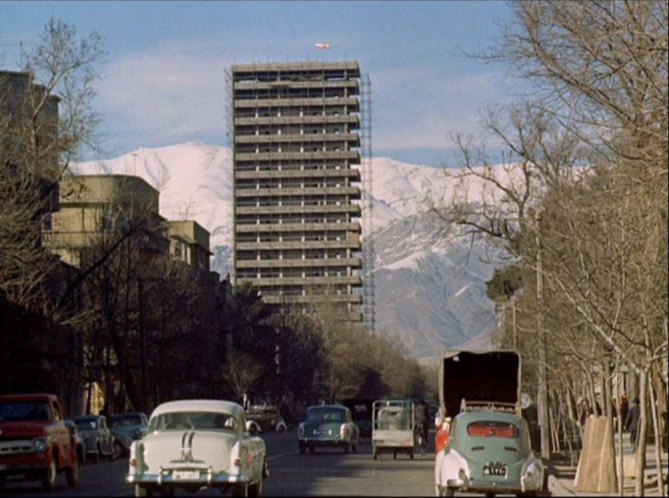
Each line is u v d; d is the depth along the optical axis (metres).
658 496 39.25
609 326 36.88
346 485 44.56
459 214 71.62
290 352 160.25
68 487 43.75
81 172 92.75
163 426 34.97
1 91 72.06
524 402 61.16
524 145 66.50
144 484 33.81
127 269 90.12
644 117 33.25
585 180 48.94
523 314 75.00
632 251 38.31
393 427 69.19
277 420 134.00
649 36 31.22
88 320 82.81
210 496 38.16
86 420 66.50
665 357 38.22
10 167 67.38
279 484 44.94
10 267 65.56
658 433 37.94
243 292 166.75
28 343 73.12
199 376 119.88
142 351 89.25
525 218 57.41
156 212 113.00
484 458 37.25
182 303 107.25
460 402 60.22
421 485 45.06
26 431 40.75
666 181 32.53
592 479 41.12
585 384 64.38
